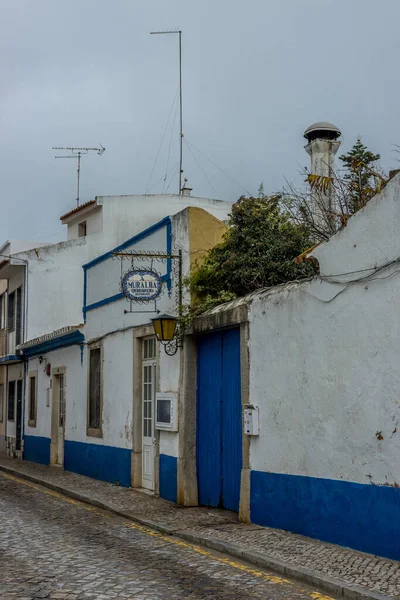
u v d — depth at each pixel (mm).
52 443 20891
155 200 24906
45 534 10094
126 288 12492
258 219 12438
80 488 15008
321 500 8906
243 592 6906
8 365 26625
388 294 7934
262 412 10234
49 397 21281
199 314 12133
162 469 13234
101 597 6598
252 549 8523
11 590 6844
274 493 9875
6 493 15148
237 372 11195
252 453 10453
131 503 12688
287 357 9703
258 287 12031
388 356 7891
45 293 24125
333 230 13125
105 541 9570
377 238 8141
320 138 16422
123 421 15336
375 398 8055
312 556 8047
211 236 12734
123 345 15461
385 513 7824
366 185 13500
